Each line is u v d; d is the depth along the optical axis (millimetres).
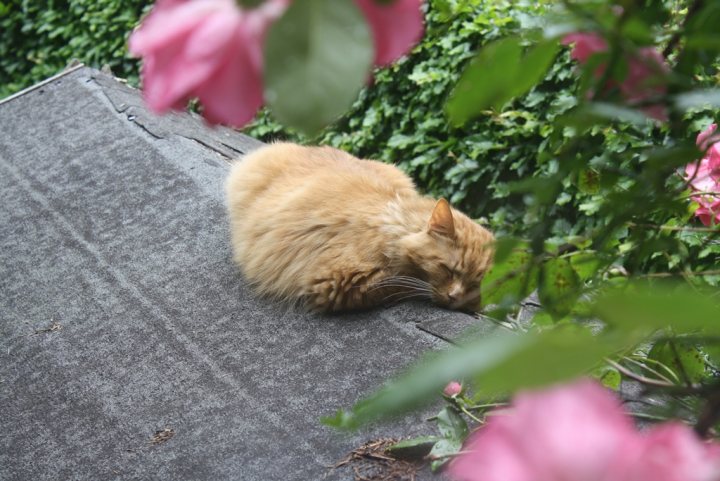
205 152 4547
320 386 2861
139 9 7898
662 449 621
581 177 1508
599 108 984
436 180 6105
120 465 2604
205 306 3395
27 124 5043
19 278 3699
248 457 2566
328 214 3490
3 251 3904
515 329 1915
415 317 3303
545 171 5168
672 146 1158
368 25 663
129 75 8039
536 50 891
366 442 2531
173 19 692
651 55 1010
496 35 5125
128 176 4363
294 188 3656
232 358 3068
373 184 3711
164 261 3695
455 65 5613
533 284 1379
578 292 1271
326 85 637
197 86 690
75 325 3346
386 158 6316
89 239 3912
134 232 3914
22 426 2828
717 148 1451
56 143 4777
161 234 3881
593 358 584
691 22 1006
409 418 2584
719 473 635
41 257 3824
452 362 592
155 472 2555
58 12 8477
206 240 3814
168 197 4152
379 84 6281
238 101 684
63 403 2916
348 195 3572
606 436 595
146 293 3498
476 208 5984
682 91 1059
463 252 3443
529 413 608
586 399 610
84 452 2678
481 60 861
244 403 2816
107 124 4895
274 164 3824
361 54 646
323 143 6641
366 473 2408
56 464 2639
